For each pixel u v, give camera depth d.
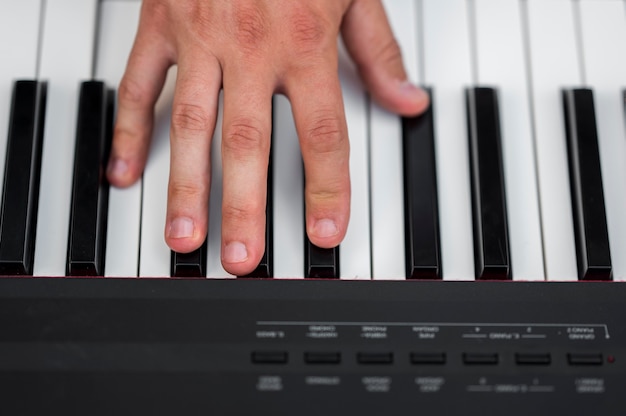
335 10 0.57
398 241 0.55
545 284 0.53
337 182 0.54
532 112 0.57
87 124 0.56
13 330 0.51
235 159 0.53
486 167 0.55
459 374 0.51
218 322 0.51
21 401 0.50
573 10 0.59
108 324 0.51
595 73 0.58
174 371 0.50
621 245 0.55
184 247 0.53
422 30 0.59
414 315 0.52
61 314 0.52
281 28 0.56
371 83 0.58
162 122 0.57
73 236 0.53
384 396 0.50
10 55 0.57
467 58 0.58
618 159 0.56
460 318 0.52
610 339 0.51
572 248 0.55
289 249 0.54
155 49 0.57
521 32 0.59
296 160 0.56
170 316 0.52
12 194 0.54
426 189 0.55
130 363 0.51
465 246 0.55
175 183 0.54
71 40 0.58
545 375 0.51
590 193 0.55
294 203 0.55
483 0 0.59
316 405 0.50
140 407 0.50
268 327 0.51
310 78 0.55
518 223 0.55
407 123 0.57
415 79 0.58
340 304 0.52
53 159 0.56
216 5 0.56
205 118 0.55
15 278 0.52
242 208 0.53
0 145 0.55
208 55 0.56
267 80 0.55
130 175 0.55
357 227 0.55
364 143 0.57
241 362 0.51
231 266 0.52
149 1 0.57
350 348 0.51
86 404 0.50
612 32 0.59
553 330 0.52
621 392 0.50
